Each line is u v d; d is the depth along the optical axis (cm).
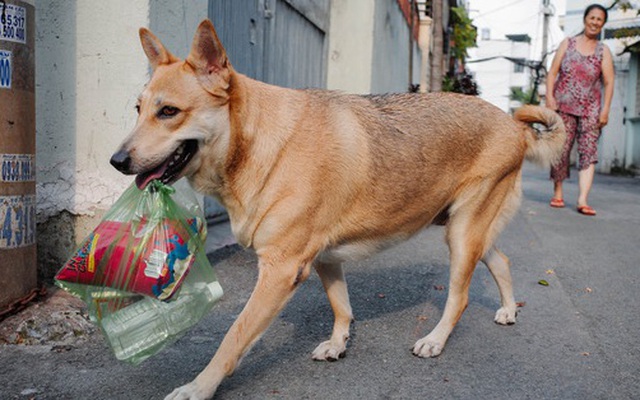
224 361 271
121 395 273
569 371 316
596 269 528
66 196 407
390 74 1087
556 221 759
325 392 285
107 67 395
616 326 387
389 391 288
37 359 307
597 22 759
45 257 411
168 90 266
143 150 261
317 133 297
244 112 281
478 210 356
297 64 767
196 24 449
